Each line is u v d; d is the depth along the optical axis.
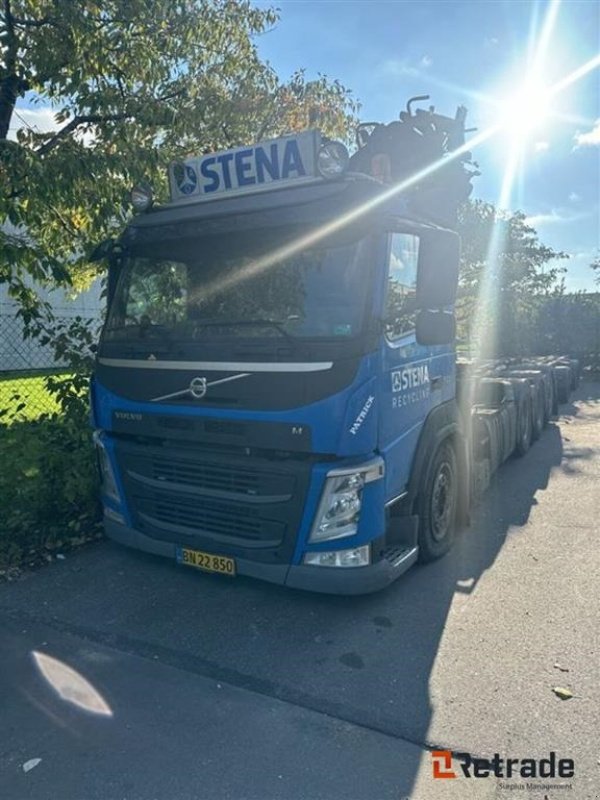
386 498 3.82
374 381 3.61
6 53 6.14
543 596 4.25
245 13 7.59
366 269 3.62
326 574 3.63
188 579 4.59
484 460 6.43
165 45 6.70
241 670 3.40
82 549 5.13
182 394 3.97
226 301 3.95
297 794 2.50
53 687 3.24
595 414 12.89
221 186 4.32
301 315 3.69
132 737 2.85
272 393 3.62
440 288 3.90
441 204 5.61
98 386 4.49
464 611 4.05
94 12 5.93
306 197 3.88
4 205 5.44
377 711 3.03
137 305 4.35
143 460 4.24
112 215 6.44
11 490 4.81
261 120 8.20
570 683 3.24
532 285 19.36
